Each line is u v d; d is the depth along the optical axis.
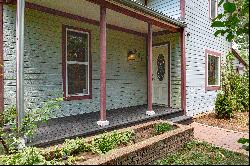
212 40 11.20
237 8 3.22
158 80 10.15
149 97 7.82
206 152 5.20
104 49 6.13
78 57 7.75
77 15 7.40
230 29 3.32
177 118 8.45
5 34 5.93
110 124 6.28
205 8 10.71
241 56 14.46
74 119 6.88
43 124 6.25
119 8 6.51
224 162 4.42
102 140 4.75
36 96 6.63
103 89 6.18
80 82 7.86
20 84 4.76
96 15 7.40
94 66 8.17
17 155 3.82
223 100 9.65
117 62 9.15
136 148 4.30
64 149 4.25
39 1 6.12
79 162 3.95
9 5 5.98
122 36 9.31
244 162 4.43
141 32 10.00
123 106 9.41
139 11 6.98
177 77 9.36
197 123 8.78
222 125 8.46
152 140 4.79
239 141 3.13
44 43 6.81
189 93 9.45
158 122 6.58
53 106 5.10
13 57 6.06
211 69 11.43
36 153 3.80
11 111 4.88
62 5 6.40
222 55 12.09
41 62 6.75
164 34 9.72
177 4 9.48
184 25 8.82
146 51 10.48
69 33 7.51
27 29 6.43
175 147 5.32
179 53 9.27
